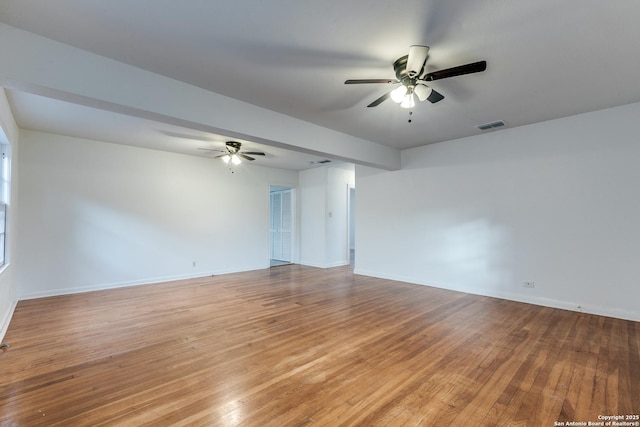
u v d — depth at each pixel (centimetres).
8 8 191
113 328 320
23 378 219
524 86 300
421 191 541
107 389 206
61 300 429
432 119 398
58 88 228
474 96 325
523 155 426
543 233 409
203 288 510
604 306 362
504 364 243
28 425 169
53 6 189
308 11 193
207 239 625
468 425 171
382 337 298
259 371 231
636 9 189
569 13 194
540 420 176
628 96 325
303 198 792
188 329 318
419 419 177
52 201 453
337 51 240
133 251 530
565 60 251
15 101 325
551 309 391
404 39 223
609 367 237
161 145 521
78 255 475
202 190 618
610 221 359
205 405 189
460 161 491
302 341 288
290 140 385
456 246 495
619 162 354
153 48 237
